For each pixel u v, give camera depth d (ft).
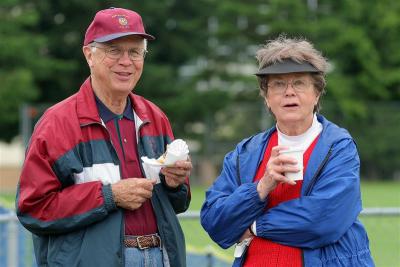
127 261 33.47
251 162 33.55
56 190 33.06
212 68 220.02
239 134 214.69
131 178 33.32
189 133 217.36
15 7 195.83
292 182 30.91
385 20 233.14
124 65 34.06
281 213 31.68
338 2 234.99
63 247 33.22
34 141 33.27
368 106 222.07
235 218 32.01
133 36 34.04
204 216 33.35
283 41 32.96
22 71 186.19
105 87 34.37
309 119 32.63
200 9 218.79
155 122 36.19
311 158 32.32
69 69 204.13
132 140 35.09
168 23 217.15
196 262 51.83
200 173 212.43
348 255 31.99
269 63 32.30
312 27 223.71
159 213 34.63
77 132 33.60
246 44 223.92
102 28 33.99
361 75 235.61
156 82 209.46
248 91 227.20
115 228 33.01
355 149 32.83
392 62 240.94
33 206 32.83
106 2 204.13
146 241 34.17
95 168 33.58
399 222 68.03
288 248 31.94
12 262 53.47
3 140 208.64
